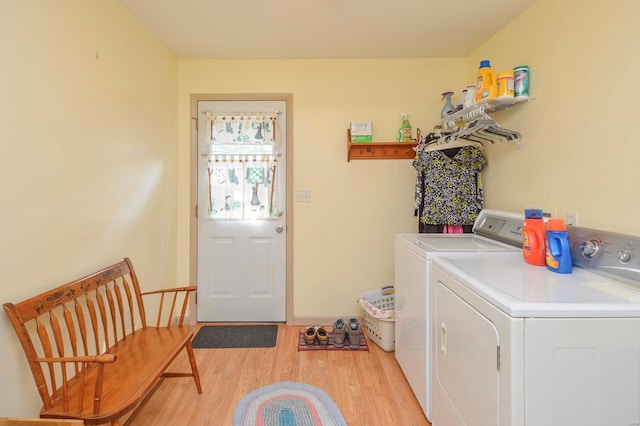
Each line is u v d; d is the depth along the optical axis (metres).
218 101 2.74
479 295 1.10
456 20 2.09
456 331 1.28
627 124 1.32
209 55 2.63
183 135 2.73
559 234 1.31
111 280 1.67
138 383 1.30
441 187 2.29
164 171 2.47
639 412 0.92
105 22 1.73
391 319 2.29
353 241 2.78
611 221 1.39
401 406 1.73
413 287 1.79
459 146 2.27
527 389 0.91
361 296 2.60
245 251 2.79
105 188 1.74
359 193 2.76
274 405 1.74
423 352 1.63
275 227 2.78
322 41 2.40
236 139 2.74
